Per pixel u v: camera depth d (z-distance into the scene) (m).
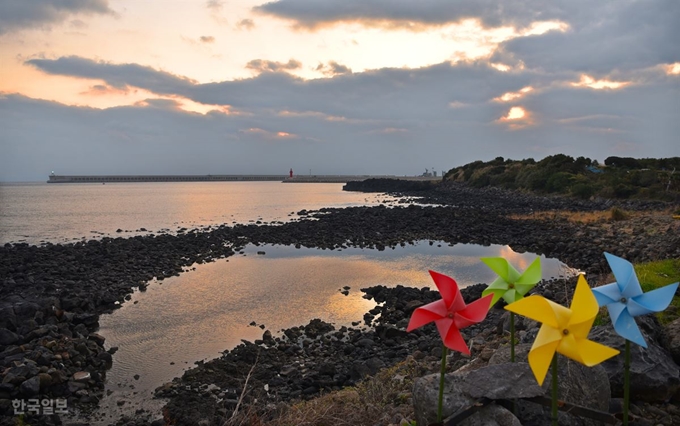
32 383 9.05
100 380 10.01
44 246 26.88
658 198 41.31
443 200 59.88
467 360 8.27
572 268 20.09
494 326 11.52
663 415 4.68
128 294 16.98
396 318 13.71
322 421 6.30
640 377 4.83
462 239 28.45
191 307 15.41
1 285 17.47
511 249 25.34
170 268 21.20
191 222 39.81
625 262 3.26
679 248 18.58
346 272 20.36
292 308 15.14
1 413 8.48
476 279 18.89
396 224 34.72
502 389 4.05
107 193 101.88
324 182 195.38
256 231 32.12
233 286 18.09
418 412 4.32
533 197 53.34
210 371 10.20
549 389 4.12
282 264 22.28
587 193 47.19
